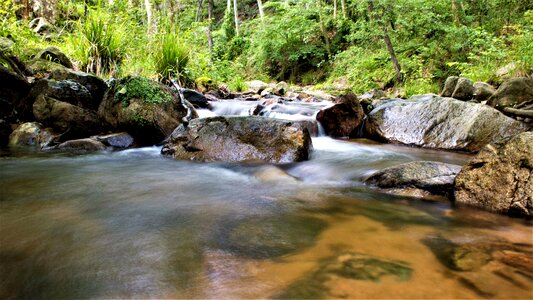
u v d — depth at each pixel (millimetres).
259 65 21859
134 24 9008
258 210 2703
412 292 1472
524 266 1727
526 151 2621
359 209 2732
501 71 7621
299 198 3051
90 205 2770
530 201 2457
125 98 5582
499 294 1459
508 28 9852
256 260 1825
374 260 1807
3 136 5344
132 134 5621
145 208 2721
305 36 19375
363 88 13031
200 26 12727
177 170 4098
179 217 2521
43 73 6316
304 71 21141
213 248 1986
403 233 2215
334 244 2029
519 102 5758
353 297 1436
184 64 8750
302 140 4586
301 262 1788
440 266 1728
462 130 5422
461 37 10180
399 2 10594
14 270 1722
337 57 16797
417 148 5539
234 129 4746
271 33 20188
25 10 11062
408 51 12367
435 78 10898
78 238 2111
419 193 3045
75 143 5074
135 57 8055
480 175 2791
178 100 6195
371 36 13102
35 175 3713
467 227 2332
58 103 5363
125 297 1494
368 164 4340
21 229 2234
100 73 7371
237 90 12047
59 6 11758
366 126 6488
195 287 1563
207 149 4645
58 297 1504
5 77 5395
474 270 1681
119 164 4363
